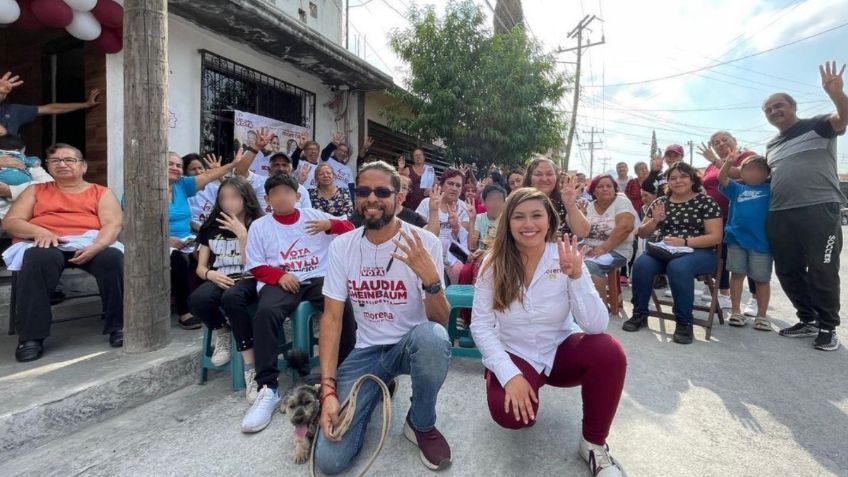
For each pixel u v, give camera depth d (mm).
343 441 1967
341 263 2232
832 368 3160
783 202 3711
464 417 2479
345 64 6477
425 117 7934
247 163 4445
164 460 2104
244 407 2635
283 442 2252
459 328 3488
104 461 2100
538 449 2176
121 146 4551
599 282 4375
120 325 3107
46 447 2223
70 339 3242
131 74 2826
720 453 2139
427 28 8008
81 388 2410
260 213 3344
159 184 2939
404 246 2047
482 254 3627
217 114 5574
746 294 5883
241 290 2789
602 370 1945
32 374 2592
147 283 2930
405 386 2898
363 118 8180
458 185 4391
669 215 4090
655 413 2512
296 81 6809
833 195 3527
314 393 2141
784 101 3740
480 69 7922
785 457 2107
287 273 2822
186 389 2896
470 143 8133
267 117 6316
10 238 3797
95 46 4414
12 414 2137
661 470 2008
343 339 2777
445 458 2018
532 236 2047
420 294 2238
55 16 3797
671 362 3275
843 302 5113
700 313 4781
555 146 9516
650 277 4016
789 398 2691
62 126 4883
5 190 3502
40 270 2857
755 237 3998
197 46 5250
